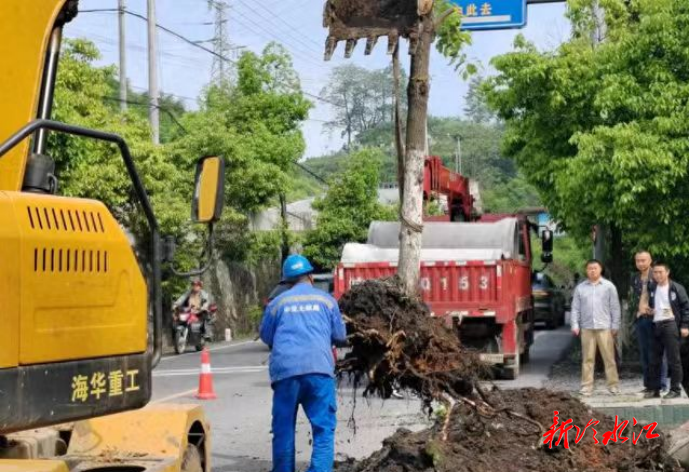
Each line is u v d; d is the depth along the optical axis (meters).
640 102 17.25
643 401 13.15
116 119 26.66
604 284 14.78
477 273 17.59
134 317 6.24
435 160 20.61
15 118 5.99
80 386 5.74
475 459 8.33
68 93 23.27
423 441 8.87
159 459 6.23
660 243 17.16
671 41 17.22
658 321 14.05
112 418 6.54
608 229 20.45
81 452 6.40
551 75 18.80
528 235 22.31
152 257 6.52
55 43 6.29
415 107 10.95
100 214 6.06
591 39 19.88
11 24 5.98
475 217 24.41
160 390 17.12
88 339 5.82
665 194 16.88
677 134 16.88
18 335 5.30
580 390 14.88
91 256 5.88
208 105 37.56
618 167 16.64
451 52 12.52
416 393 9.33
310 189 69.69
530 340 21.98
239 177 32.41
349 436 11.77
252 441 11.77
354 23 10.16
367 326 8.98
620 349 18.84
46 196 5.70
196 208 6.50
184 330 26.19
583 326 14.72
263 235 34.28
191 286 27.33
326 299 8.59
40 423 5.43
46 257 5.52
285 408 8.41
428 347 9.05
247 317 36.62
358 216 38.06
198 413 6.98
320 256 38.06
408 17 10.15
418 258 10.96
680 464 8.75
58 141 21.39
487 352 17.75
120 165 24.91
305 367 8.36
